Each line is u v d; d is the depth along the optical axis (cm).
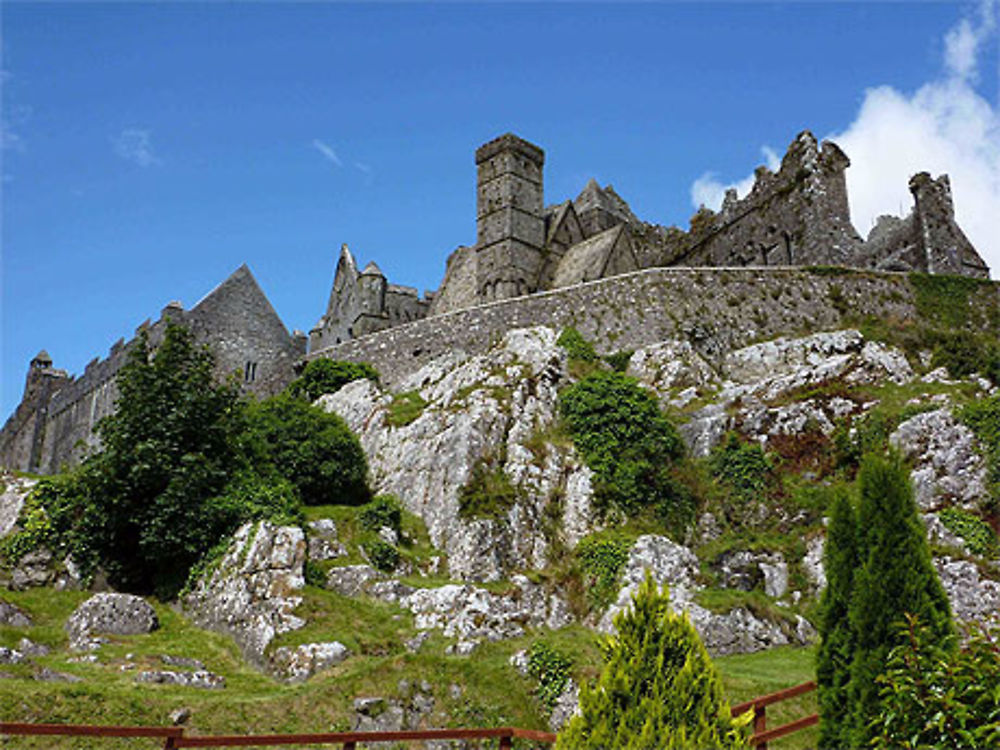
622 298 4625
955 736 941
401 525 3375
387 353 5112
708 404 3919
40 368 8162
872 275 4678
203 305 6369
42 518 2995
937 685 994
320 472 3578
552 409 3694
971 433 3203
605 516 3325
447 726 2100
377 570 2938
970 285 4688
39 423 7612
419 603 2731
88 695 1911
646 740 1037
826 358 4197
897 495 1234
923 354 4303
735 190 5622
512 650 2398
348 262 7094
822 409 3594
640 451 3466
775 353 4294
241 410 3375
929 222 5150
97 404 6550
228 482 3102
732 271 4641
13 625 2583
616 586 2984
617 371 4347
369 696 2111
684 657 1098
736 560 3164
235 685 2273
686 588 3008
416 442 3700
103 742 1802
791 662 2575
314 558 2966
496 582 3012
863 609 1182
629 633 1127
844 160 5166
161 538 2905
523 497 3312
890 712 1002
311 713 2052
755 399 3819
